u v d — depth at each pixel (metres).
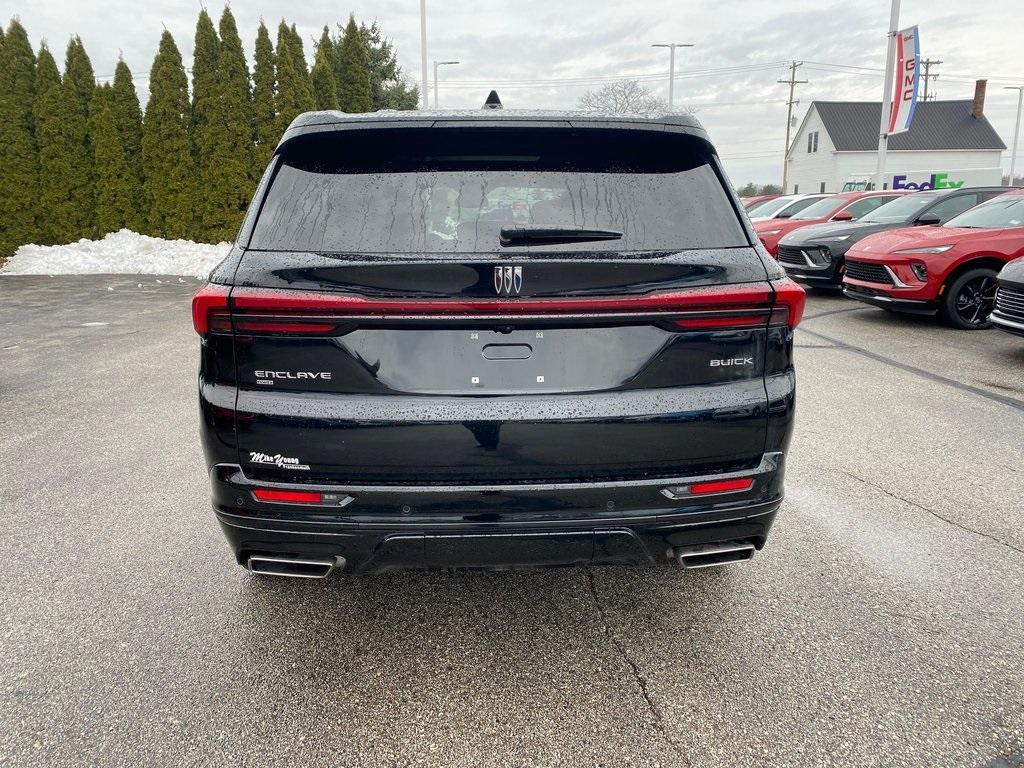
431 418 1.99
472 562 2.12
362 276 1.95
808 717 2.09
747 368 2.12
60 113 16.78
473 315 1.97
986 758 1.92
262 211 2.15
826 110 51.97
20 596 2.77
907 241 8.56
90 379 6.42
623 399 2.04
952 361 6.76
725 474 2.12
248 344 2.03
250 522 2.10
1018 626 2.54
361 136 2.24
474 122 2.24
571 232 2.04
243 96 16.97
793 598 2.74
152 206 17.34
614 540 2.10
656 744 1.99
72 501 3.69
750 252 2.12
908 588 2.80
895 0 18.31
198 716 2.10
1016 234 8.07
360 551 2.10
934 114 52.12
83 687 2.22
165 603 2.72
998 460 4.17
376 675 2.30
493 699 2.18
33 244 16.94
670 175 2.26
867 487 3.79
